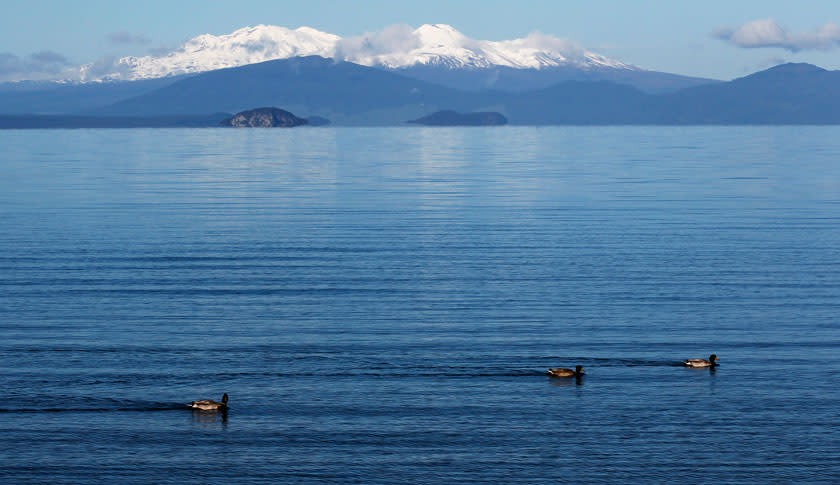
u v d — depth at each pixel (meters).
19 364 127.50
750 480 98.56
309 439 106.81
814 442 105.94
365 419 111.81
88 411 113.19
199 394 118.62
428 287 172.00
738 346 136.50
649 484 97.94
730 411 113.56
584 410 114.12
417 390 120.25
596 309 156.25
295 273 184.38
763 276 181.38
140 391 119.25
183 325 146.50
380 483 97.94
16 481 97.44
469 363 129.50
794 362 129.62
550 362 130.00
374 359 131.00
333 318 150.75
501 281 177.12
